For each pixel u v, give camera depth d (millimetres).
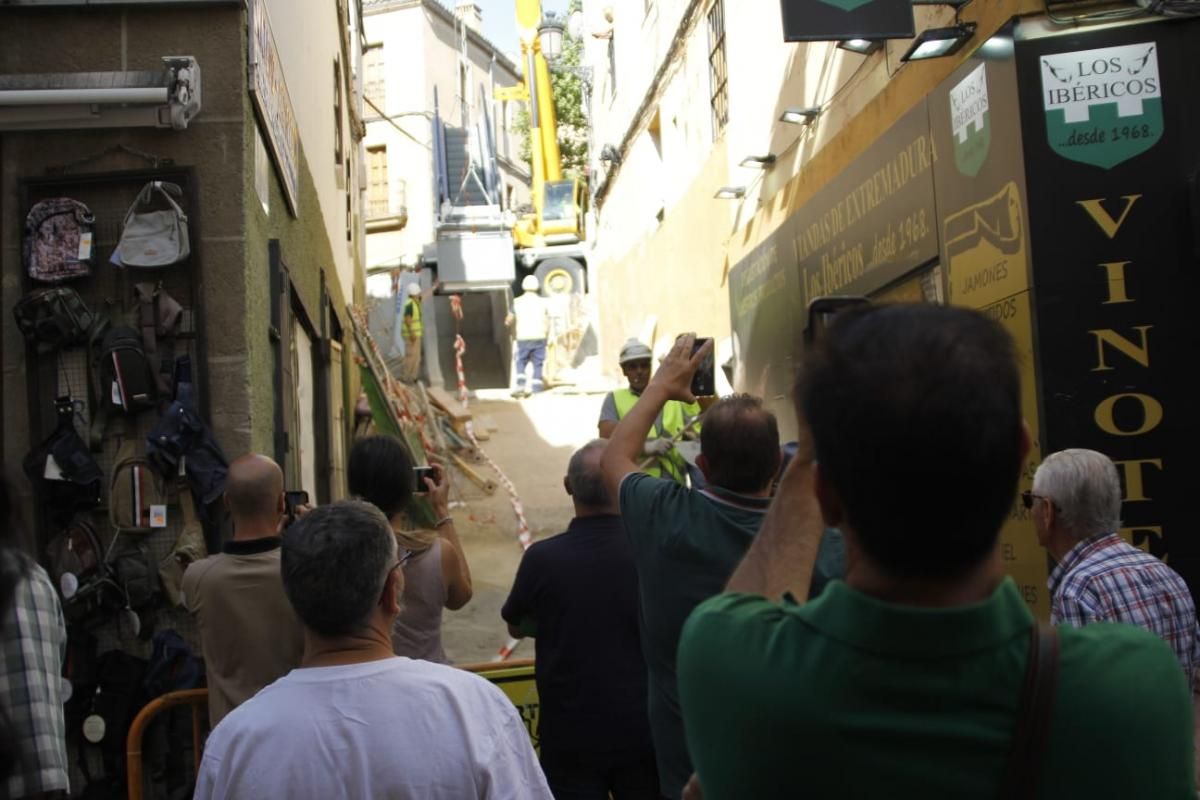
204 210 5109
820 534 1534
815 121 9359
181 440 4805
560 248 25766
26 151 5082
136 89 4828
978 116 5992
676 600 2494
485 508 13109
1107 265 5375
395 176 28891
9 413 4973
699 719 1264
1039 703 1131
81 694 4594
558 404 18219
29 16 5129
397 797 1974
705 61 14008
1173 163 5363
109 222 5082
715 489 2529
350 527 2168
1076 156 5422
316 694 2053
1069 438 5316
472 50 32375
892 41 7492
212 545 4852
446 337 27328
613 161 20750
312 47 9703
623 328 20766
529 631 3730
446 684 2111
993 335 1174
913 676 1144
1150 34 5402
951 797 1122
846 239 8391
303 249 8211
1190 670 3025
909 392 1112
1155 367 5312
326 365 9844
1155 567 3053
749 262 11555
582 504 3670
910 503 1118
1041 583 5391
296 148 7711
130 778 3938
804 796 1159
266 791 1955
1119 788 1121
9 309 5016
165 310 4941
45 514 4836
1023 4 5570
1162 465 5270
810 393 1226
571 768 3502
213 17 5184
